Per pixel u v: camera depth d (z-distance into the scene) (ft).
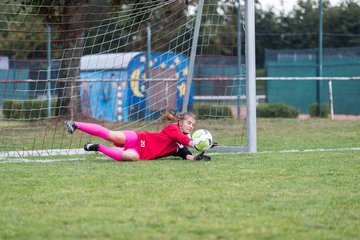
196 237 36.04
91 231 37.60
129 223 39.40
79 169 63.26
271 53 203.51
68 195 48.70
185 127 72.84
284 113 185.37
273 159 71.20
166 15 122.42
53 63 164.66
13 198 47.85
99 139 107.76
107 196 47.96
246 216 41.16
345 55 195.72
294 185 52.90
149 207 43.86
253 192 49.49
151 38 146.82
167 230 37.60
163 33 139.03
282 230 37.68
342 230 37.78
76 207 44.19
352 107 193.26
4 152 84.89
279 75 202.28
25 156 79.61
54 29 153.58
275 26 252.21
